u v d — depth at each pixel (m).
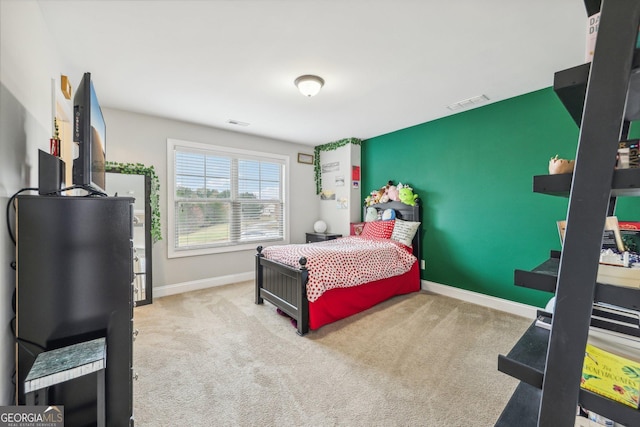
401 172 4.29
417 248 3.98
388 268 3.27
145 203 3.46
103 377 1.07
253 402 1.68
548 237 2.87
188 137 3.89
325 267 2.72
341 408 1.63
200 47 2.09
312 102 3.17
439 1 1.63
